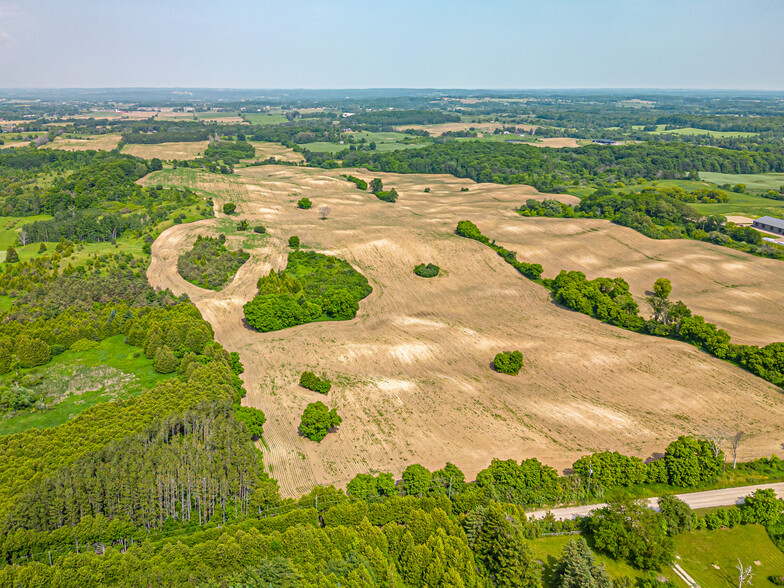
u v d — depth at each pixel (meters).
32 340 110.25
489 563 66.06
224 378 101.56
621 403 104.31
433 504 73.50
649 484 83.12
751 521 74.69
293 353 123.06
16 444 80.31
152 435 83.12
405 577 64.38
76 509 70.06
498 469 80.38
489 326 139.25
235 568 63.50
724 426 97.19
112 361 112.94
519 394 107.44
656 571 67.00
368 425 96.62
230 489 76.38
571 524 72.94
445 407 102.62
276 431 94.25
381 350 124.88
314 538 66.25
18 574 58.62
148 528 71.62
